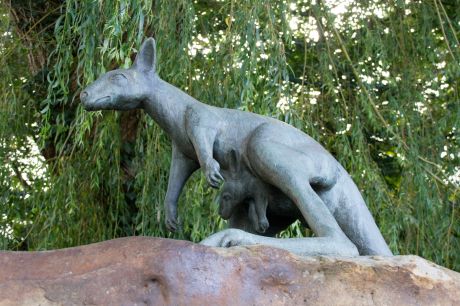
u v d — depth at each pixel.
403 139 9.12
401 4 9.43
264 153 5.19
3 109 8.80
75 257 4.45
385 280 4.73
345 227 5.40
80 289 4.37
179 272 4.42
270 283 4.57
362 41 9.33
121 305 4.36
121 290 4.38
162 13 8.00
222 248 4.57
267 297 4.54
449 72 9.29
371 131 10.02
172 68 7.94
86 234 8.63
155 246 4.46
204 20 9.07
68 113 9.51
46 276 4.39
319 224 5.01
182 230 7.89
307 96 9.11
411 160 8.75
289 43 8.24
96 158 8.59
